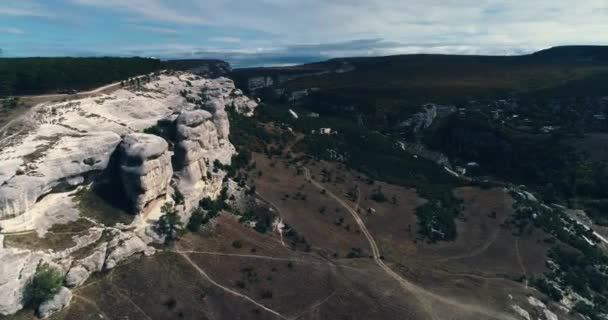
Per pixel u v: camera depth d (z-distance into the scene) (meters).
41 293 71.50
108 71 155.25
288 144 188.75
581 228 160.62
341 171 178.00
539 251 130.38
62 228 82.19
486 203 161.75
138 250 89.69
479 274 114.12
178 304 82.25
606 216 182.50
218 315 82.44
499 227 143.62
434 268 113.88
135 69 171.12
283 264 101.56
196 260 94.38
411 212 147.88
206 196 115.69
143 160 92.31
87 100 121.00
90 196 91.56
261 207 126.50
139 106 129.75
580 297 114.25
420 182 187.38
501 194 169.12
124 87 148.50
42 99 117.38
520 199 163.75
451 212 152.50
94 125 106.94
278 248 108.75
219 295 86.81
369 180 172.88
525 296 104.56
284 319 84.62
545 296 108.62
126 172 92.38
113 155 96.12
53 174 82.94
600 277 125.44
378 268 108.75
